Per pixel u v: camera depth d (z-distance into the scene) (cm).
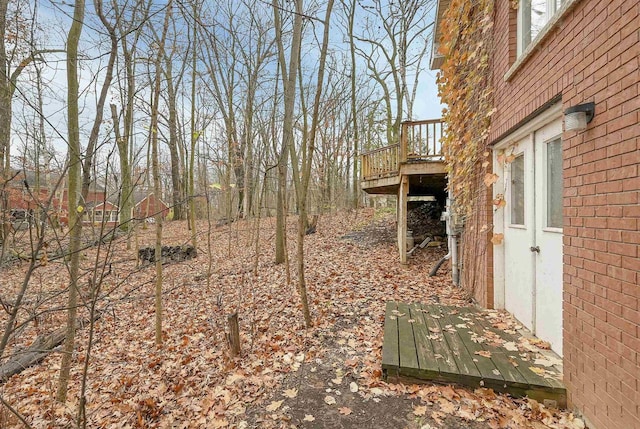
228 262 884
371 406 249
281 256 830
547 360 277
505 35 374
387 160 848
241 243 1137
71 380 360
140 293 661
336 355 334
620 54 183
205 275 768
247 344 387
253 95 863
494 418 227
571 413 227
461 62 507
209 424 247
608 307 193
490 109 415
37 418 289
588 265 213
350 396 263
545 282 310
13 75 273
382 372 279
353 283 607
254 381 299
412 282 607
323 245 985
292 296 554
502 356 285
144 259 835
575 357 226
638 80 170
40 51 272
